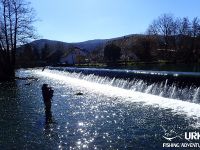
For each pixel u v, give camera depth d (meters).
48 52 162.00
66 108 29.56
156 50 124.12
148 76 35.25
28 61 131.38
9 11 70.69
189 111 24.75
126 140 18.95
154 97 31.58
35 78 68.19
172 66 83.81
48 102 26.69
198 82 27.83
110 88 41.34
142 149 17.33
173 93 29.86
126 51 134.75
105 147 18.05
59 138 20.25
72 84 51.50
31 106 31.94
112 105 29.64
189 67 76.69
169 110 25.56
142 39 126.00
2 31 69.56
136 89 36.31
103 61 121.06
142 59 119.75
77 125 23.08
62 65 116.31
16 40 71.56
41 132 21.81
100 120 24.12
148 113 25.08
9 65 68.62
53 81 59.72
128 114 25.34
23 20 72.50
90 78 52.44
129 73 39.97
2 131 22.53
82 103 31.84
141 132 20.25
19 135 21.39
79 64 116.38
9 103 34.41
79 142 19.22
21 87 50.88
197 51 116.44
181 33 126.81
